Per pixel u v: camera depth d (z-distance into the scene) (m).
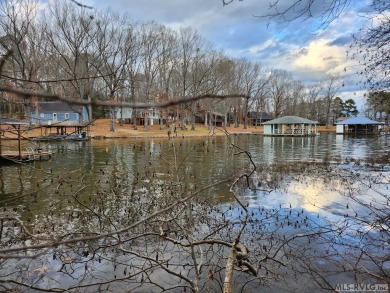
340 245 5.41
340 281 4.30
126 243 5.44
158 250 5.12
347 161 17.98
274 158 20.02
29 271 4.43
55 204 7.23
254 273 3.46
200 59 46.75
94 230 5.94
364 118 61.00
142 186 10.22
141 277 4.41
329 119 87.75
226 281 2.72
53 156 19.25
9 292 3.68
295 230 6.25
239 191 9.76
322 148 28.81
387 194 9.25
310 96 86.62
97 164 15.90
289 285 4.21
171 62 48.22
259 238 5.76
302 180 11.78
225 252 5.12
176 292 4.06
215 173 12.88
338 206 8.04
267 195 9.29
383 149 27.33
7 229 5.92
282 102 83.00
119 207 7.64
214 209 7.61
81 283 4.19
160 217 6.01
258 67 69.06
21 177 11.88
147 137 37.03
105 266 4.70
